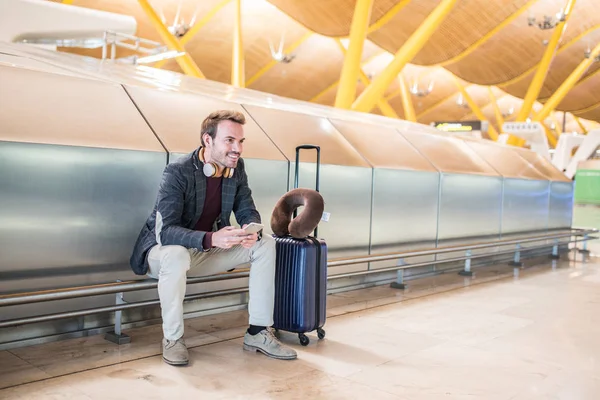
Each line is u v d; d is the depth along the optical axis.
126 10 24.86
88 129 4.14
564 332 4.67
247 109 5.88
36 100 4.05
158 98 5.04
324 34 22.64
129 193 4.21
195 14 27.19
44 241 3.76
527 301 6.02
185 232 3.39
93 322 4.07
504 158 10.25
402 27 23.30
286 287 3.97
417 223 7.13
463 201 8.05
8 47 4.80
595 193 14.65
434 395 3.07
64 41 7.44
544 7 25.30
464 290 6.56
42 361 3.38
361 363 3.59
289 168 5.46
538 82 28.20
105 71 5.18
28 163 3.68
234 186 3.74
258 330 3.72
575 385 3.32
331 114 7.50
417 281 7.10
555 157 15.19
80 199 3.94
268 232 5.26
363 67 39.12
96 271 4.04
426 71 42.66
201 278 3.90
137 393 2.90
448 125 24.33
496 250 9.17
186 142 4.70
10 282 3.61
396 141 7.61
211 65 34.06
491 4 23.94
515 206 9.53
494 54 29.05
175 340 3.44
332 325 4.62
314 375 3.31
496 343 4.23
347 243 6.12
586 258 10.53
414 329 4.58
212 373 3.27
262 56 34.03
